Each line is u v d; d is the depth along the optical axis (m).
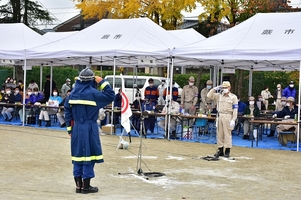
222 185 8.65
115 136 15.62
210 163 11.02
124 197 7.27
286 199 7.78
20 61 22.17
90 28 17.84
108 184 8.30
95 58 20.19
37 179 8.51
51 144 13.21
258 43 14.25
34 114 18.69
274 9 26.75
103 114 15.80
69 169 9.60
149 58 15.79
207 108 16.77
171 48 15.14
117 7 26.39
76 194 7.36
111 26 17.34
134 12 25.91
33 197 6.88
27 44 18.78
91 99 7.34
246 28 15.26
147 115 15.51
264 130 19.66
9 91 19.23
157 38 16.19
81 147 7.37
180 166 10.47
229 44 14.57
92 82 7.59
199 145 14.22
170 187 8.27
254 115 16.25
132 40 16.19
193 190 8.11
